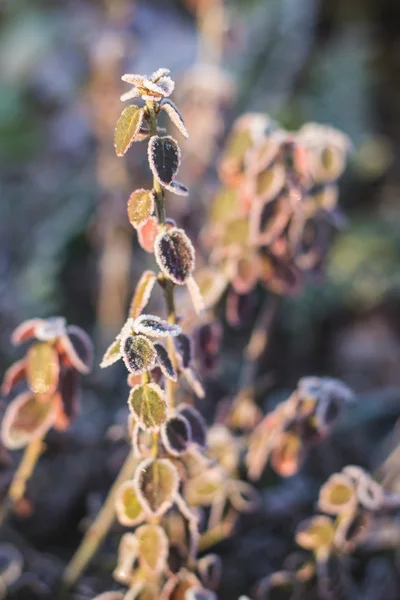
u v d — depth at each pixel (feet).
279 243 1.78
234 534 2.00
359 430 2.81
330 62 4.70
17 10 5.31
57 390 1.65
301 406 1.76
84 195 3.79
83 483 2.43
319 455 2.63
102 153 2.81
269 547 2.14
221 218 1.82
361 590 2.20
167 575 1.59
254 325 3.25
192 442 1.55
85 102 3.20
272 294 1.97
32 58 4.74
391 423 2.85
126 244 2.84
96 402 2.77
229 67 4.08
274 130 1.77
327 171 1.82
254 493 1.88
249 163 1.75
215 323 1.81
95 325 3.28
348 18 5.01
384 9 4.99
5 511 1.77
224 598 2.08
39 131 4.58
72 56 4.59
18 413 1.65
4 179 4.36
